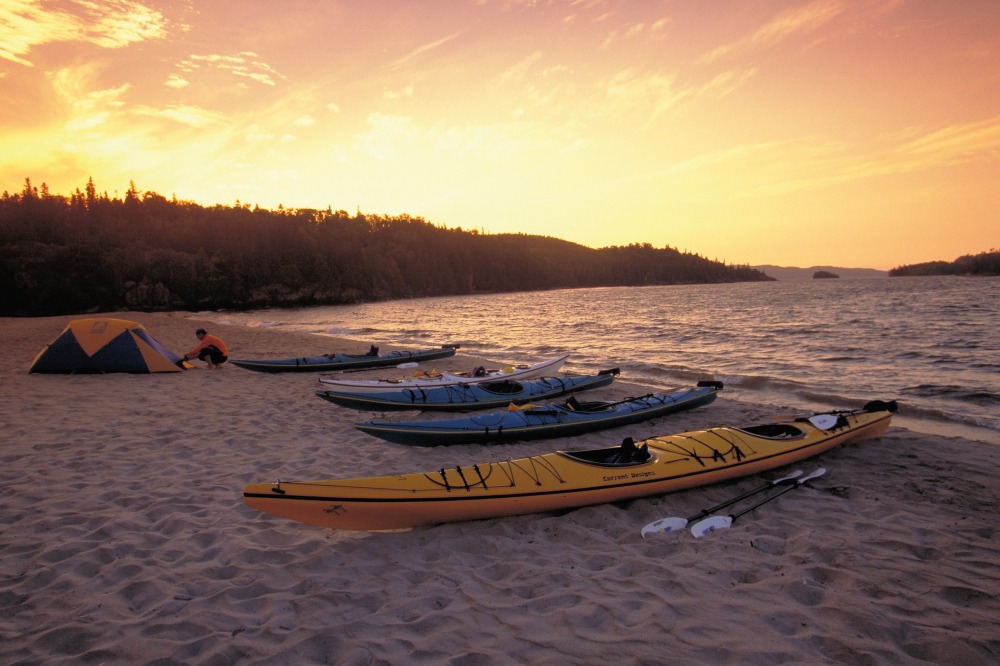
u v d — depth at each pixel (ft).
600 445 24.31
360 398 29.63
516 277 494.18
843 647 9.94
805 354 59.57
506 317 145.69
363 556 13.62
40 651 9.51
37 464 20.08
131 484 18.26
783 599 11.70
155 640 9.86
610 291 437.58
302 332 100.27
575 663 9.26
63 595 11.47
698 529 15.29
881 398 35.88
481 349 69.51
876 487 19.34
